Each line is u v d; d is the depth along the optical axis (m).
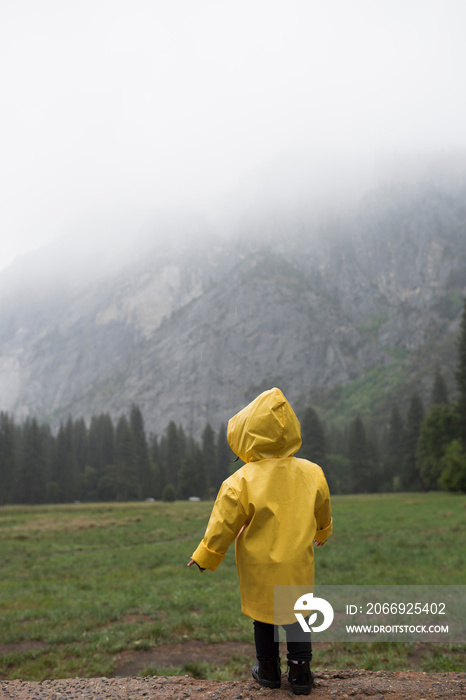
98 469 127.81
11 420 125.88
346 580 11.24
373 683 3.98
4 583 14.20
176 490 120.94
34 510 55.81
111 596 10.94
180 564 16.56
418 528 23.34
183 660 6.43
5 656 6.54
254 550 3.55
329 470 112.12
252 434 3.82
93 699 3.85
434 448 84.06
